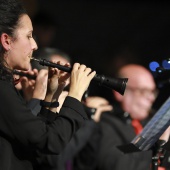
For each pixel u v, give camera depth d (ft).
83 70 21.30
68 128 20.15
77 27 48.37
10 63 20.58
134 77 31.68
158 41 48.85
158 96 39.55
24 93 25.84
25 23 20.65
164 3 49.73
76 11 48.47
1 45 20.38
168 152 25.05
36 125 19.84
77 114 20.40
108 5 49.24
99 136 30.32
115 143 29.96
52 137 19.86
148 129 22.63
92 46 48.34
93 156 30.01
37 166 21.39
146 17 49.60
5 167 19.74
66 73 22.20
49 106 21.42
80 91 20.86
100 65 45.42
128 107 31.45
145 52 47.91
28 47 20.61
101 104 31.09
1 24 20.33
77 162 30.37
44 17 40.73
